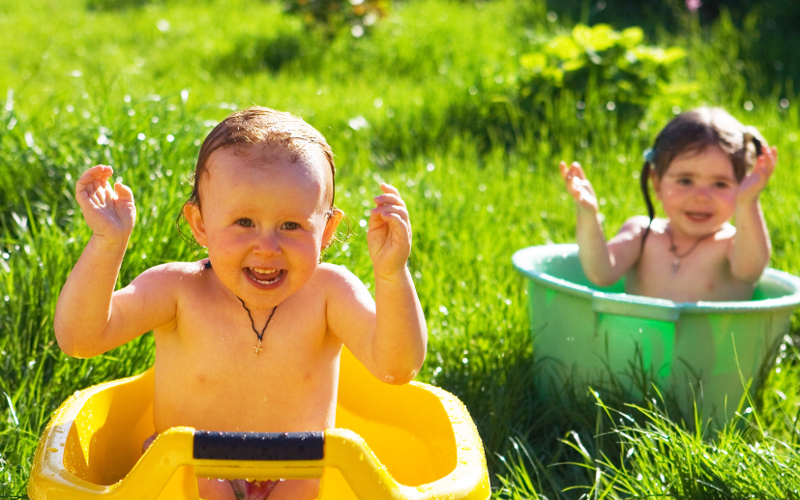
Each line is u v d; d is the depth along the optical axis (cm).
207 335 153
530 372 246
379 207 138
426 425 171
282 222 139
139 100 333
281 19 841
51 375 215
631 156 423
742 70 589
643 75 488
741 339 219
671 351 217
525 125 469
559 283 228
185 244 248
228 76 637
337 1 732
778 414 227
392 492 120
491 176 402
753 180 244
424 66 647
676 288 265
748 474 177
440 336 250
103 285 137
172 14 931
